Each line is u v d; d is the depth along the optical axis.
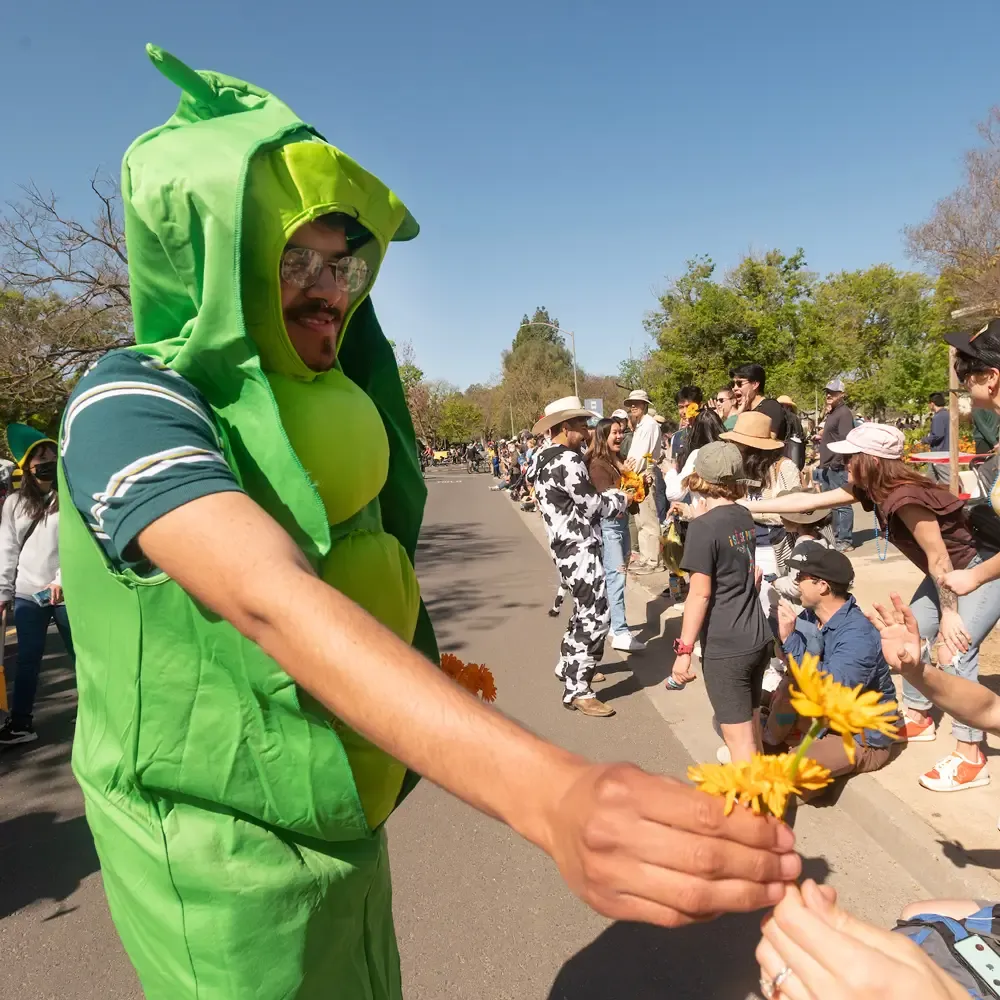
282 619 0.81
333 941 1.28
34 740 5.11
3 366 14.67
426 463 60.00
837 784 3.17
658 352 33.19
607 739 4.70
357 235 1.26
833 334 31.78
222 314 1.03
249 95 1.25
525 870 3.38
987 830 3.23
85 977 2.86
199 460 0.93
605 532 6.29
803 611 3.70
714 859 0.68
